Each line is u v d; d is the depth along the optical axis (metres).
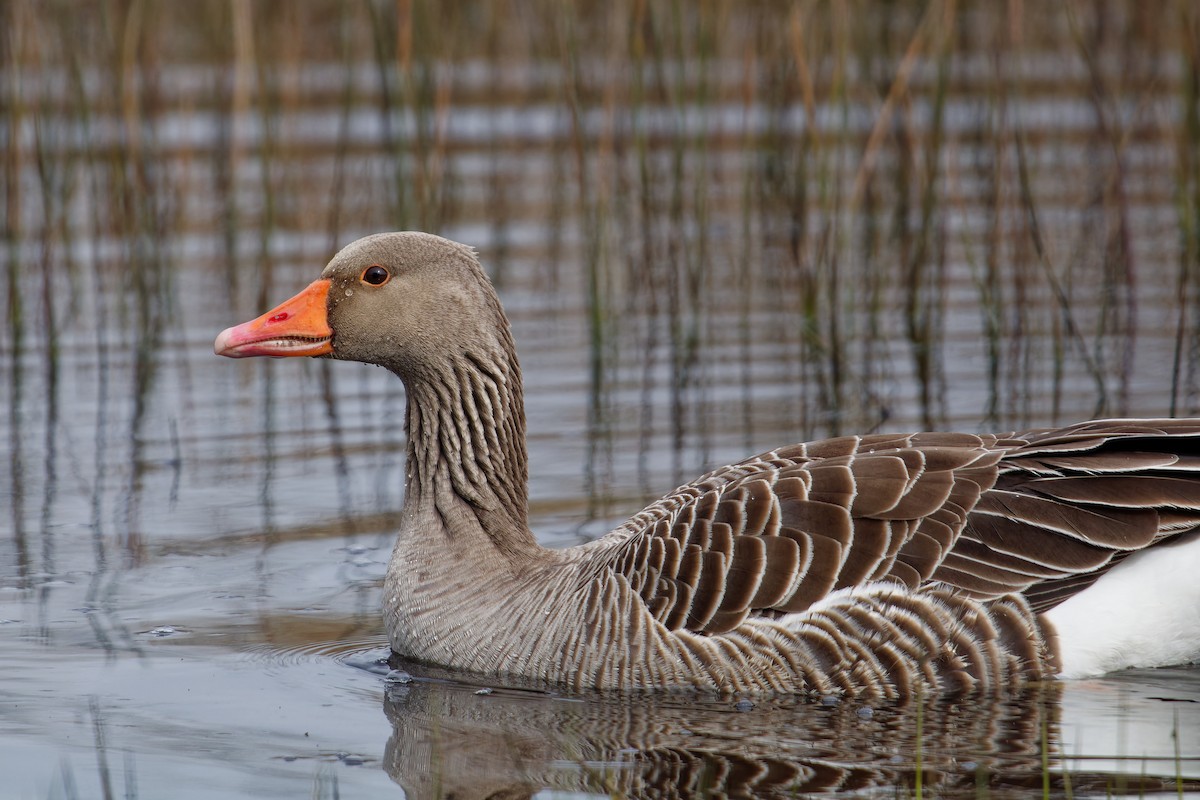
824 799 8.81
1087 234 23.34
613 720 10.05
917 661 10.18
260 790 9.05
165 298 21.58
